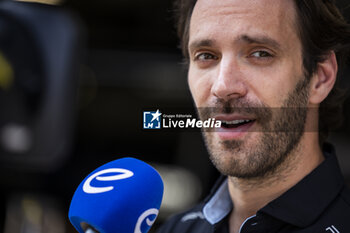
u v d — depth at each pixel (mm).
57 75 3758
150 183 2168
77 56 3889
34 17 3736
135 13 8906
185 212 2928
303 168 2193
